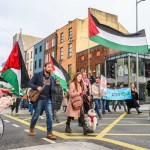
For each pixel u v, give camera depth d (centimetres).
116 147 579
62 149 542
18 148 556
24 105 2023
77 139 666
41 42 5084
